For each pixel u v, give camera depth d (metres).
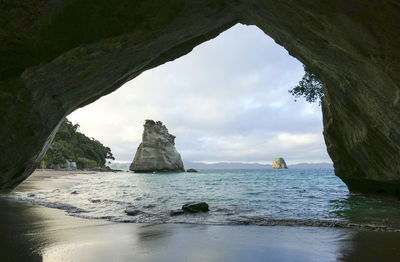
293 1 6.71
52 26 7.21
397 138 9.27
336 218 9.14
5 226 6.95
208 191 22.22
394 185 13.20
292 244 5.46
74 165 100.69
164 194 19.08
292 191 22.42
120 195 17.64
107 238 5.77
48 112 9.55
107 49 8.00
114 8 7.36
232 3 8.78
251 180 47.66
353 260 4.42
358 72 8.08
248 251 4.86
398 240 5.89
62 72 8.18
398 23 5.33
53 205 11.45
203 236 6.14
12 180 12.33
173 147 104.50
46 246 4.99
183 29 8.91
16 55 7.37
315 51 8.97
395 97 7.21
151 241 5.55
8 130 8.70
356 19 5.86
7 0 6.61
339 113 13.98
